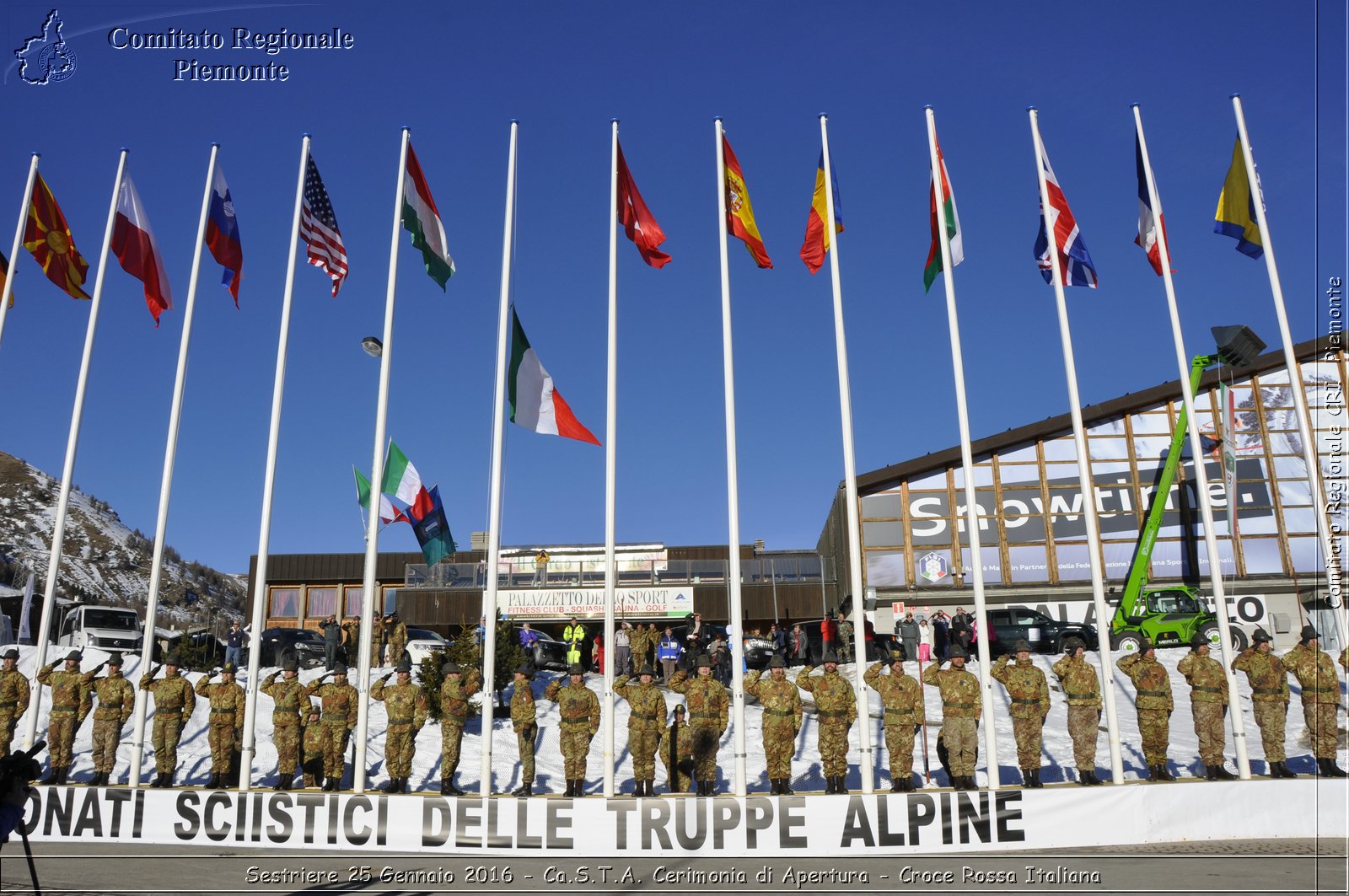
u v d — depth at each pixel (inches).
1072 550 1306.6
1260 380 1333.7
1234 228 635.5
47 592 629.3
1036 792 510.3
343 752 619.8
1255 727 740.0
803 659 1069.8
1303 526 1285.7
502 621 852.0
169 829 534.0
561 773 690.8
